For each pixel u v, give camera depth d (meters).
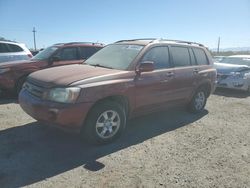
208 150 5.10
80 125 4.72
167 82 6.11
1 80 8.38
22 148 4.82
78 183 3.79
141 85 5.50
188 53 6.99
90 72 5.12
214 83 7.73
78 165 4.30
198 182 3.97
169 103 6.39
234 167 4.48
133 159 4.58
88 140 4.95
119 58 5.81
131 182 3.88
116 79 5.12
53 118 4.58
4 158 4.43
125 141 5.34
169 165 4.43
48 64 8.99
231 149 5.20
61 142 5.13
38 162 4.34
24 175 3.94
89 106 4.69
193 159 4.69
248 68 11.44
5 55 10.73
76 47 9.67
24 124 6.02
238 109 8.38
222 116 7.47
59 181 3.83
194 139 5.63
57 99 4.60
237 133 6.12
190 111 7.45
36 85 5.00
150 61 5.82
